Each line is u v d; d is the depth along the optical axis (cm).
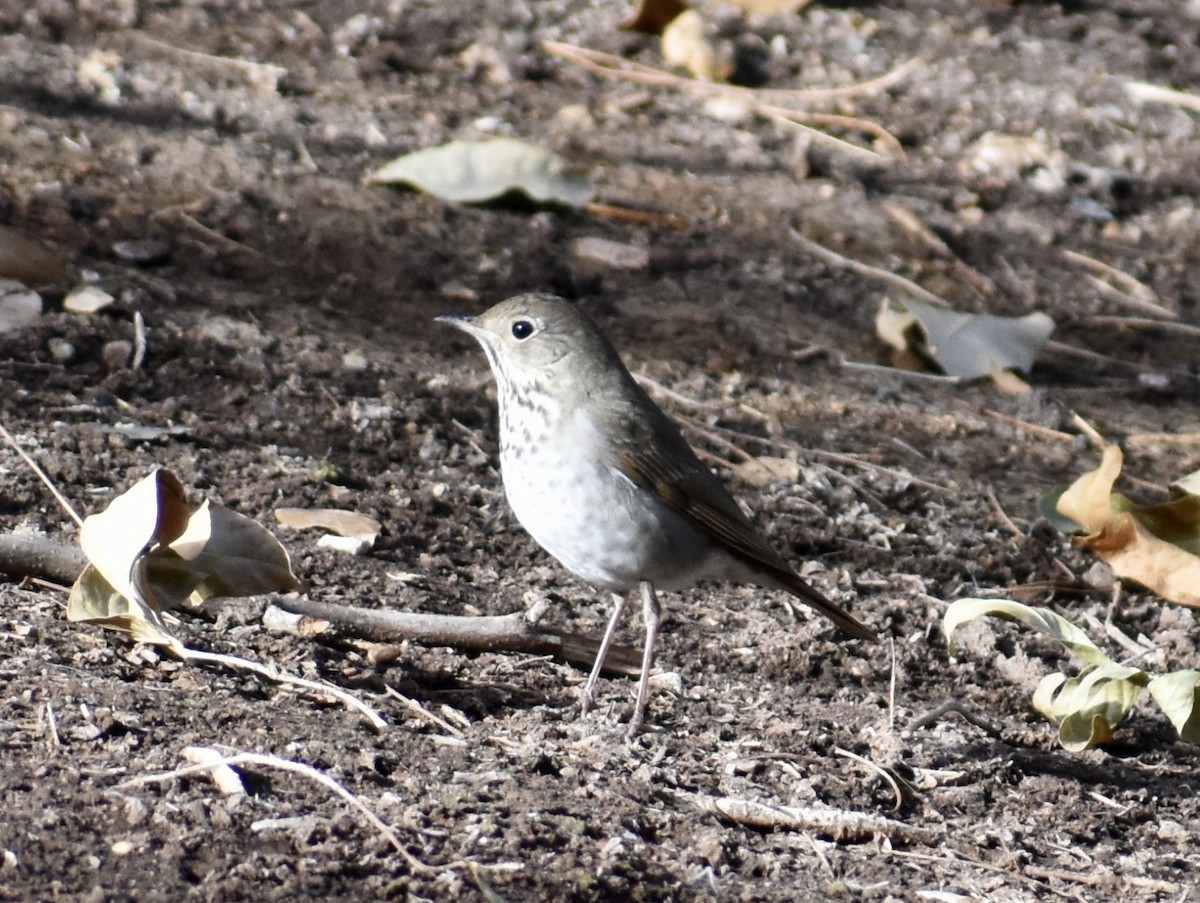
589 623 1021
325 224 1487
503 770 791
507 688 918
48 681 793
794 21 2056
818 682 995
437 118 1727
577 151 1719
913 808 835
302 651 890
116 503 828
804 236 1641
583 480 933
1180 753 966
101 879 643
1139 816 861
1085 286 1650
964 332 1480
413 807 729
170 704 791
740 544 954
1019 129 1897
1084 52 2089
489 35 1920
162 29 1803
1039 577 1188
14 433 1084
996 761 890
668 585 959
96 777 711
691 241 1600
